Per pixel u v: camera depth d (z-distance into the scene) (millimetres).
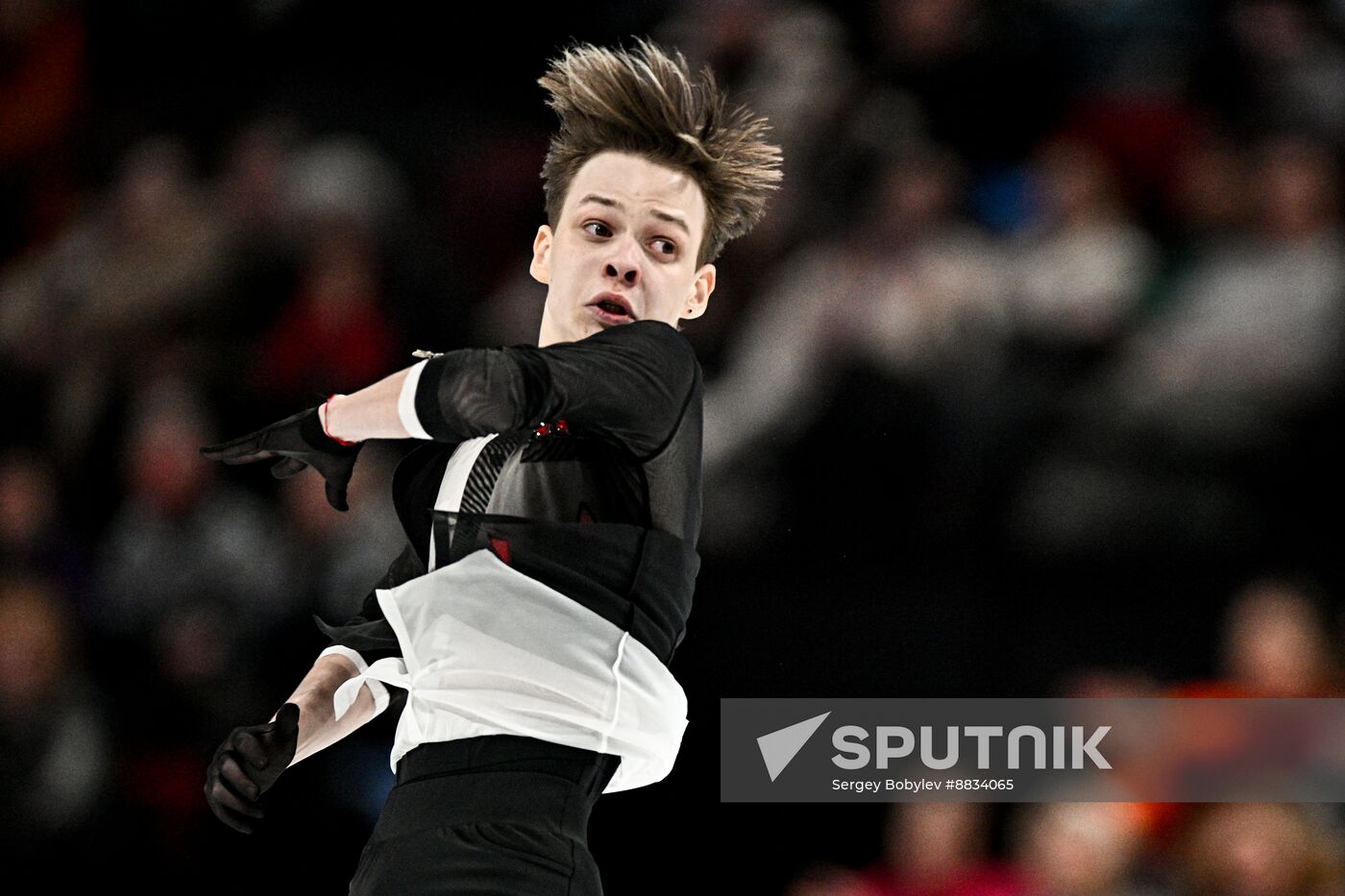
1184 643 26609
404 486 10570
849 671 27578
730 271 30328
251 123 36906
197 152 37750
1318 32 31844
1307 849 21953
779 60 32156
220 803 10180
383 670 10453
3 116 39031
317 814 27234
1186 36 33031
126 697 29000
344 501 9875
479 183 35906
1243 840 21984
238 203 34438
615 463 9852
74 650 29516
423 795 9781
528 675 9586
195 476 30641
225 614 29219
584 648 9633
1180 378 27594
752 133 11008
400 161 36625
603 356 9352
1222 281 28312
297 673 28734
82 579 30859
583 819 9828
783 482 28688
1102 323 28750
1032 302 29188
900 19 33125
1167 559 27062
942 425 28156
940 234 29484
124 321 33875
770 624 27969
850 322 28609
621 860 25891
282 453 9758
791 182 30828
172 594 29562
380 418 9242
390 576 11086
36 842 27469
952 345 28359
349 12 39062
